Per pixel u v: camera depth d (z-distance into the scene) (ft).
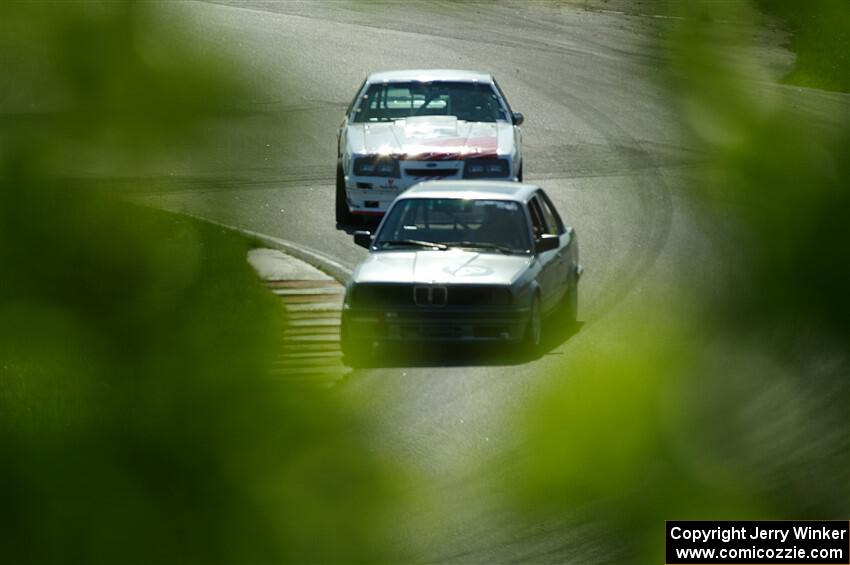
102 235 18.22
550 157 224.12
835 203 16.65
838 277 16.53
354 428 18.85
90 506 17.66
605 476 16.38
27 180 17.69
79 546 17.52
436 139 180.24
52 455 17.81
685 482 16.31
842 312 16.49
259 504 17.85
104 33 17.38
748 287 17.01
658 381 16.79
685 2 17.47
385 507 17.95
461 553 30.37
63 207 17.94
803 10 16.96
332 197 193.67
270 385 19.10
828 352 16.53
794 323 16.71
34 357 18.08
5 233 17.85
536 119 251.19
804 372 16.60
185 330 18.85
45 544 17.49
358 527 17.74
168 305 18.78
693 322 17.38
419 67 288.71
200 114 17.67
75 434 17.92
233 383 18.99
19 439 17.87
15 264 18.01
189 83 17.61
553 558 30.66
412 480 18.26
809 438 17.49
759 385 16.74
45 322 18.06
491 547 24.16
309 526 17.71
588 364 17.06
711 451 16.48
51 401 17.97
